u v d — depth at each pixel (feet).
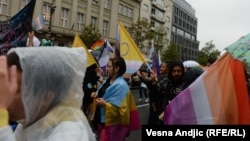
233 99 10.32
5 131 4.09
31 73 5.16
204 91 10.29
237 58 10.49
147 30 137.80
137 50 24.21
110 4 143.74
